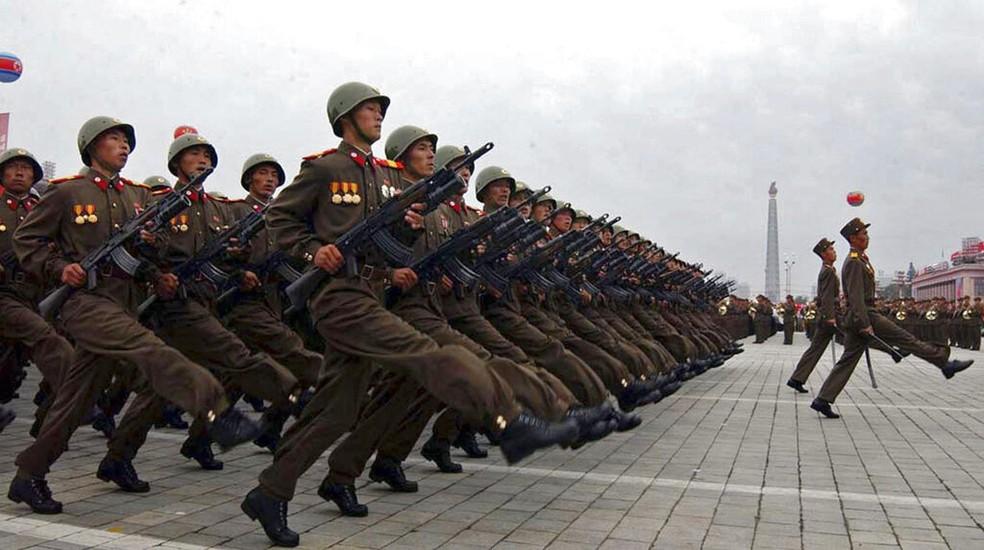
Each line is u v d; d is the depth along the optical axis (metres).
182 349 6.67
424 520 5.55
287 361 7.78
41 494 5.50
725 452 8.09
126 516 5.50
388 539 5.10
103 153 6.14
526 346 7.21
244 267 7.76
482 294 7.37
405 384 5.50
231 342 6.64
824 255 12.87
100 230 5.97
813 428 9.64
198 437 7.00
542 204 10.03
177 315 6.55
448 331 5.91
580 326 9.23
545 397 5.29
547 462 7.56
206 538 5.04
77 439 8.32
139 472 6.92
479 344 6.46
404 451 6.33
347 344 5.11
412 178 6.53
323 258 5.14
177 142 7.65
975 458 7.84
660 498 6.21
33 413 10.07
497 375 5.09
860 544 5.10
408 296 6.00
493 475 7.00
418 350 5.01
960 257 92.94
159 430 9.05
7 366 8.70
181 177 7.66
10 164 8.20
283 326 7.88
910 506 6.02
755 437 8.98
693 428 9.60
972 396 13.20
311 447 4.97
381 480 6.37
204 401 5.21
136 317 6.03
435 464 7.40
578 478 6.89
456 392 4.91
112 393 8.01
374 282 5.33
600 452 8.06
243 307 7.82
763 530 5.38
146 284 6.26
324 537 5.12
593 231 10.24
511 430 5.01
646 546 5.02
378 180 5.66
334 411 5.05
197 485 6.46
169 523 5.35
